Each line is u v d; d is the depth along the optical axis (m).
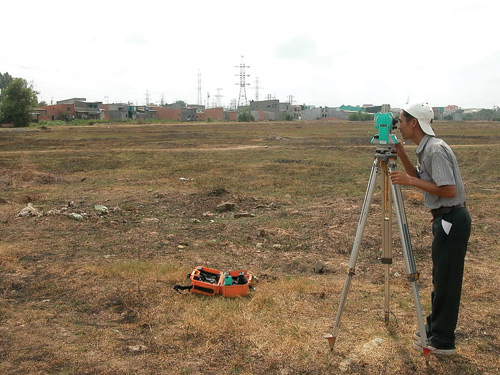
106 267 5.63
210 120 109.06
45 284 5.05
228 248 6.90
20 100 71.25
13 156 23.95
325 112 147.75
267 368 3.29
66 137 41.78
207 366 3.31
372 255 6.52
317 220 8.66
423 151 3.36
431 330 3.53
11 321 4.06
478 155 23.52
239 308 4.39
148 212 9.77
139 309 4.38
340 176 16.34
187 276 5.05
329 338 3.49
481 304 4.58
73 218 8.62
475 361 3.40
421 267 5.97
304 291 4.91
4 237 7.23
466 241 3.27
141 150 27.73
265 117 133.25
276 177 16.00
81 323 4.07
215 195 11.56
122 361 3.36
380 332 3.88
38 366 3.24
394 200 3.32
